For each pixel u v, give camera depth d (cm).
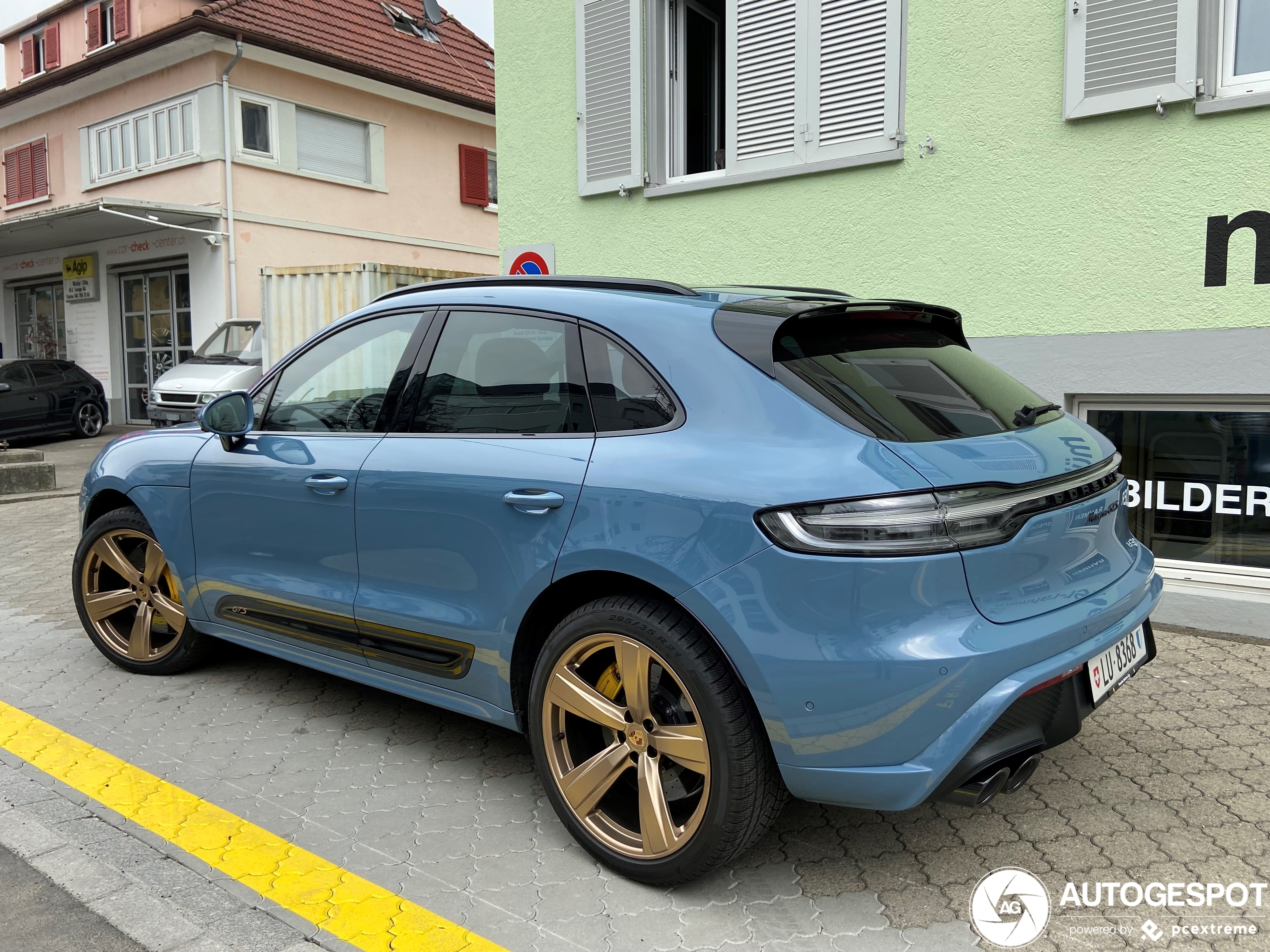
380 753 361
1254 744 360
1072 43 500
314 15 1816
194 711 402
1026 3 520
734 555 239
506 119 764
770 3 620
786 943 242
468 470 299
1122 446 525
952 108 551
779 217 629
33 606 579
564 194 737
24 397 1617
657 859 261
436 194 2022
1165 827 300
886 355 280
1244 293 470
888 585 224
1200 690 413
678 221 677
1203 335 482
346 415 355
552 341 299
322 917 252
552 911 256
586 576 274
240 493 377
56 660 472
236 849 288
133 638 444
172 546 411
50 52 2073
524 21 745
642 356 278
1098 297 512
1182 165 481
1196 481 505
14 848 288
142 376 1883
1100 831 299
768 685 235
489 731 383
